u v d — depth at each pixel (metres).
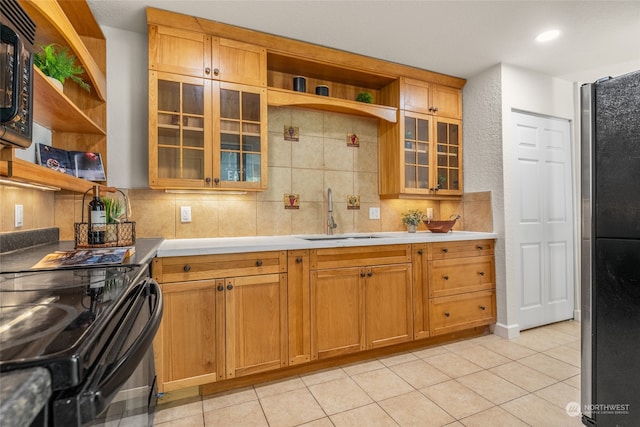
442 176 2.99
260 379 2.02
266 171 2.28
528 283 2.85
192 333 1.78
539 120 2.97
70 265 1.13
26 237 1.61
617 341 1.11
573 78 3.06
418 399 1.82
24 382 0.39
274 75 2.63
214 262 1.84
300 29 2.22
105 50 2.13
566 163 3.11
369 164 3.01
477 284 2.69
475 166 2.95
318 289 2.10
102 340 0.58
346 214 2.90
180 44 2.06
